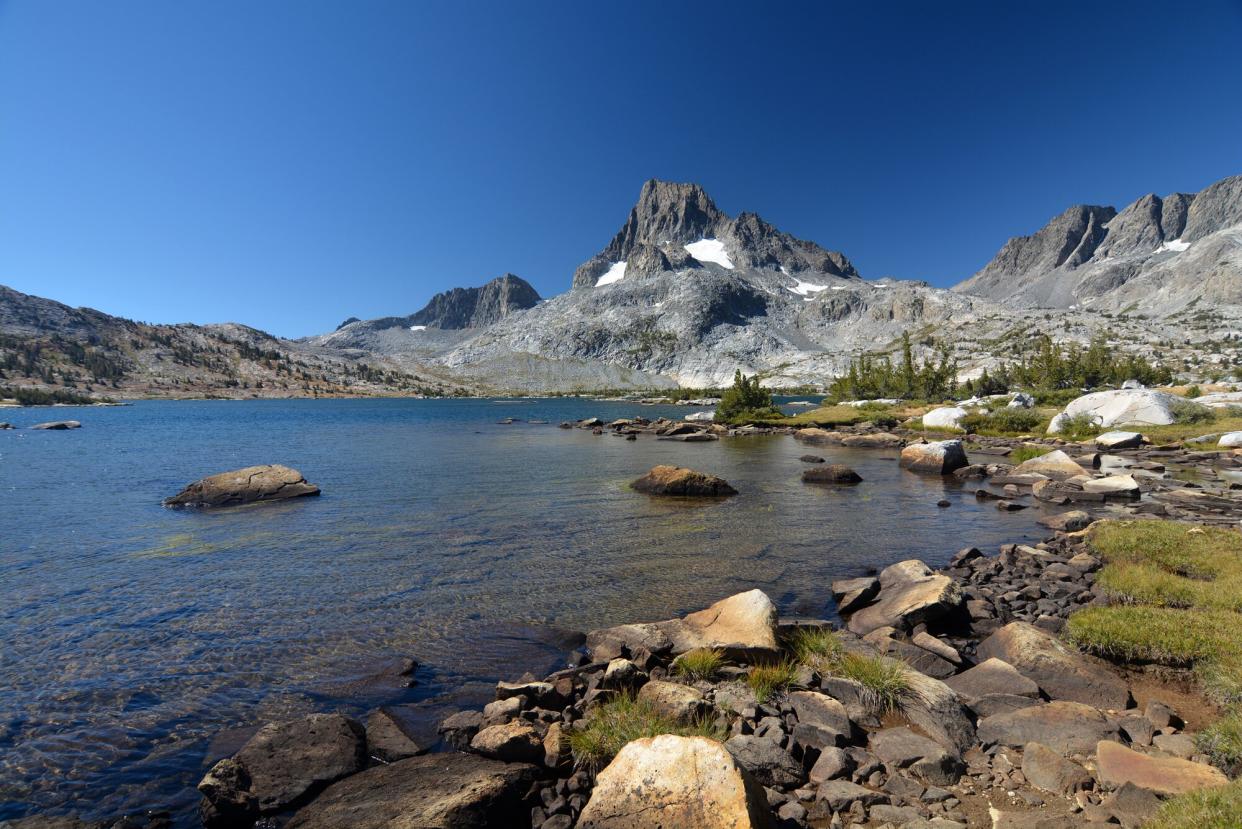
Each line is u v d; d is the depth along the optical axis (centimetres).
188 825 635
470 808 605
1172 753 709
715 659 973
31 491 2803
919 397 11675
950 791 665
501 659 1044
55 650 1062
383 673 984
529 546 1812
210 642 1103
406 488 2912
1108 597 1262
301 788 670
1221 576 1309
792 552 1758
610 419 11075
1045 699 883
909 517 2245
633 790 577
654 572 1560
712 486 2719
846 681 893
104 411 13750
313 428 8075
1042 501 2564
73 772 718
